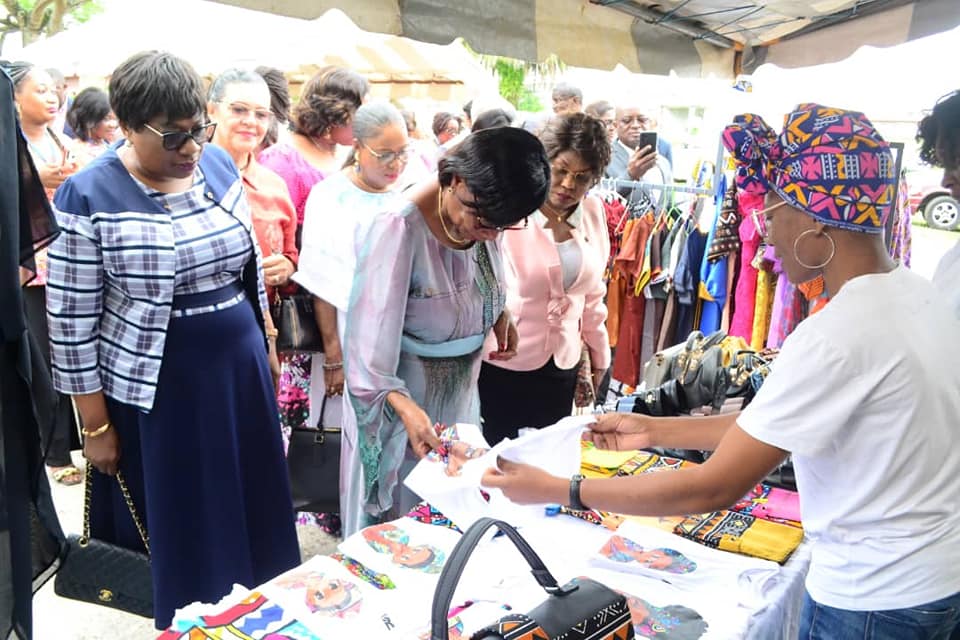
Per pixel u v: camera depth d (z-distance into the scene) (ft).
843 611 3.76
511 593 4.05
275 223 8.41
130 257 5.68
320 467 7.81
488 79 23.76
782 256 3.83
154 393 5.92
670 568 4.42
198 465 6.23
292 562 7.04
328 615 3.84
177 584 6.24
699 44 10.23
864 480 3.56
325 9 5.43
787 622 4.32
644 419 4.92
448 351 5.80
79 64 18.89
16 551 5.17
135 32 19.30
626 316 12.94
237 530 6.46
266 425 6.70
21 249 5.08
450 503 4.69
